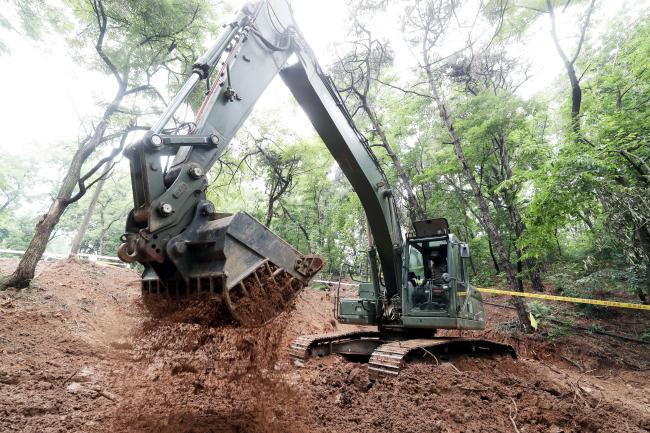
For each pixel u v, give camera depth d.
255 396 4.62
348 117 7.11
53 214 9.73
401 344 6.89
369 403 4.96
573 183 9.77
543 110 15.32
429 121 19.25
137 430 3.52
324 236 24.23
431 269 8.00
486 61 16.47
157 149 3.64
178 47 11.94
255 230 3.73
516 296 12.52
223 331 4.42
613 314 13.00
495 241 12.89
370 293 8.97
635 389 8.41
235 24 4.73
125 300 11.30
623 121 10.50
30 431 3.24
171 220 3.58
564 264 17.53
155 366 5.09
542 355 10.77
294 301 4.05
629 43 12.97
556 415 5.00
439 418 4.59
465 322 7.59
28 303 8.38
